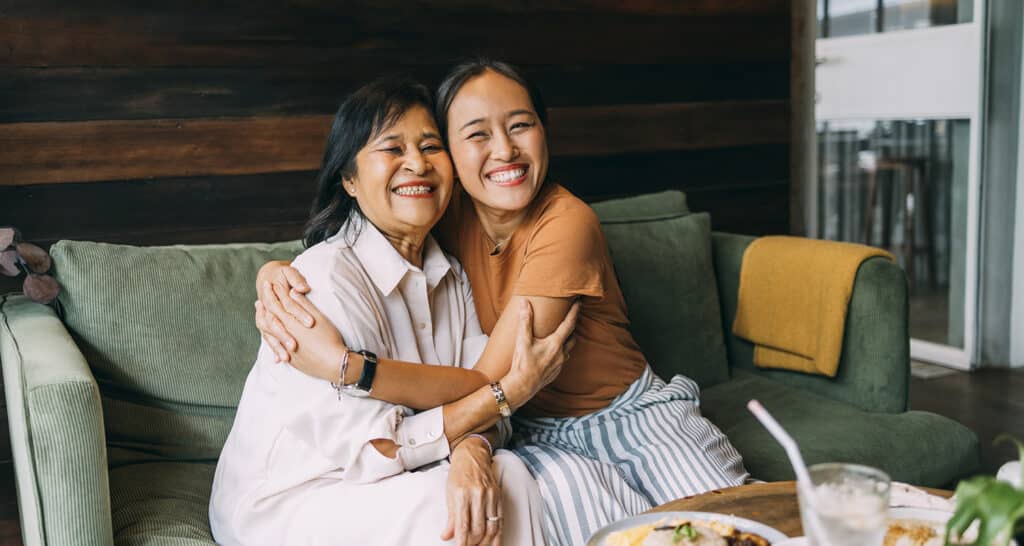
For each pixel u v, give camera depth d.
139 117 2.24
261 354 1.65
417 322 1.68
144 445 1.85
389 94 1.61
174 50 2.26
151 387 1.84
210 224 2.35
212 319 1.90
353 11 2.47
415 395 1.53
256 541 1.55
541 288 1.62
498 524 1.45
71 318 1.83
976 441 2.17
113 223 2.24
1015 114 3.71
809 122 3.37
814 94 3.36
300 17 2.40
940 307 4.02
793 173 3.34
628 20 2.90
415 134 1.61
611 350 1.79
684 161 3.07
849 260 2.24
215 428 1.88
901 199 4.11
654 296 2.35
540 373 1.58
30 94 2.12
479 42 2.66
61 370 1.45
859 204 4.30
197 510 1.71
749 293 2.47
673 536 1.05
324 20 2.43
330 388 1.50
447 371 1.57
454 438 1.54
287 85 2.40
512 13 2.70
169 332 1.86
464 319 1.78
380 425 1.48
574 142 2.85
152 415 1.84
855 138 4.27
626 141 2.94
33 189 2.15
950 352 3.92
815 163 3.41
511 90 1.66
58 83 2.14
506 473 1.52
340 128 1.63
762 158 3.24
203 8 2.28
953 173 3.85
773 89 3.24
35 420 1.39
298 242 2.10
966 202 3.80
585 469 1.61
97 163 2.20
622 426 1.76
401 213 1.60
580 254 1.65
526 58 2.74
